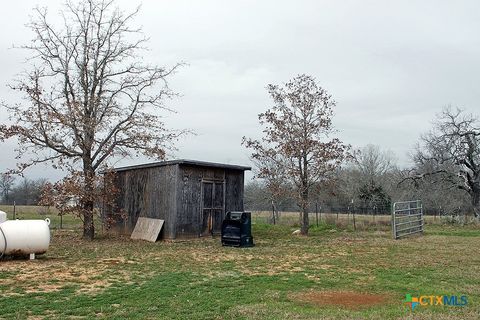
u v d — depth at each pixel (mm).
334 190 27750
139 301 8266
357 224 28109
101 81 20453
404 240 20328
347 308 7906
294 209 47219
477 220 33188
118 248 16766
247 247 17281
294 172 23578
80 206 19609
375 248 16984
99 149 19969
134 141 20234
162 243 18875
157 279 10352
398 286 9719
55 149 19625
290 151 23391
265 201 39406
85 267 12031
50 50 20547
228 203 22203
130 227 22406
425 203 41281
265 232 24344
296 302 8320
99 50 20578
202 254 15055
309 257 14359
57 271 11352
